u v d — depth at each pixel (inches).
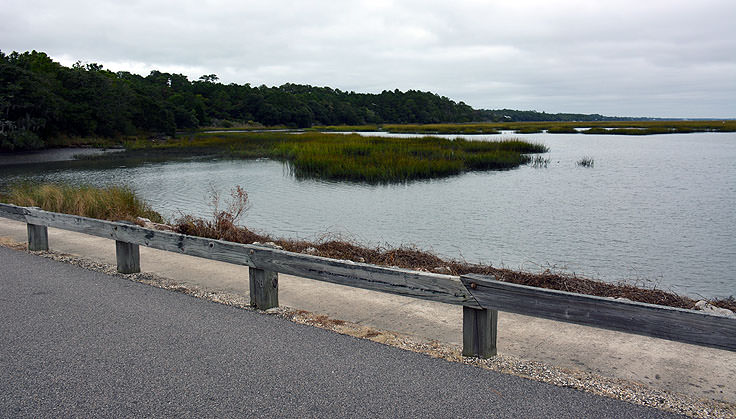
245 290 248.5
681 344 184.5
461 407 131.2
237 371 152.3
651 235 605.6
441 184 1067.3
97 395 136.9
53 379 146.1
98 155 1894.7
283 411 128.7
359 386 143.1
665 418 126.6
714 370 160.4
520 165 1453.0
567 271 453.7
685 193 940.0
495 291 157.8
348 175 1145.4
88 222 286.2
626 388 144.7
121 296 229.6
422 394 138.5
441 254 505.4
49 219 310.5
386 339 182.1
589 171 1312.7
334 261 194.2
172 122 3302.2
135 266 275.0
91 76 2893.7
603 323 143.1
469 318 165.9
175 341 175.9
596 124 6309.1
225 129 4778.5
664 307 134.5
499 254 515.5
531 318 215.6
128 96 3100.4
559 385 145.5
